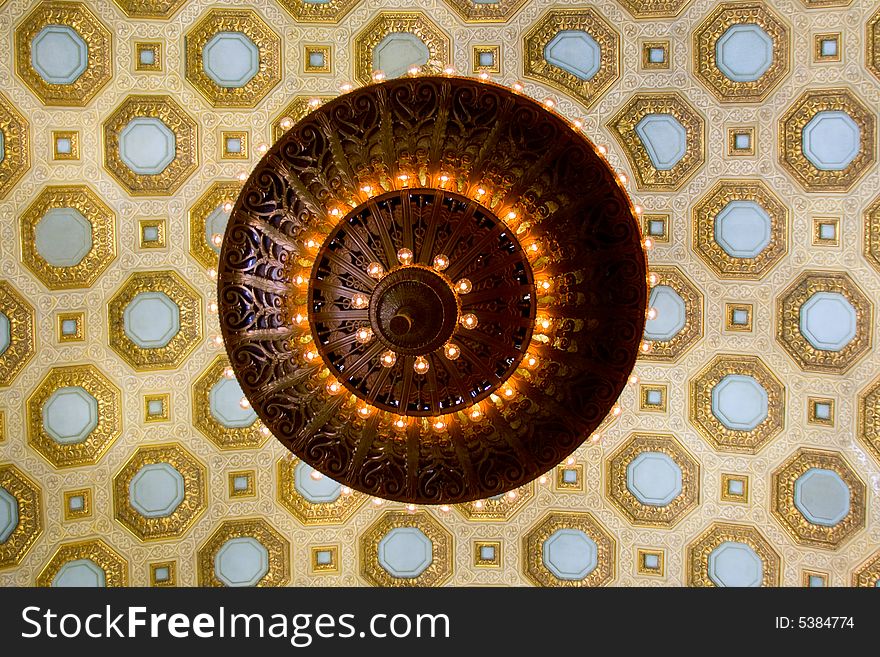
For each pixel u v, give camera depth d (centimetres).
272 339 499
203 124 805
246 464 865
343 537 893
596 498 876
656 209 818
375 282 468
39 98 752
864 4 717
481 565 899
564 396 493
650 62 791
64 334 789
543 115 473
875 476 764
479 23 800
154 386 831
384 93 474
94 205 788
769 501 820
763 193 784
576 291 481
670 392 845
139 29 776
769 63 762
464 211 467
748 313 809
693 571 857
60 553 802
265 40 799
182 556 856
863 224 746
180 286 827
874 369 757
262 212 485
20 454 774
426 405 484
